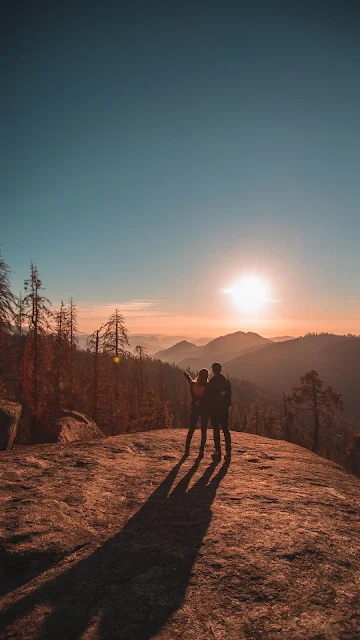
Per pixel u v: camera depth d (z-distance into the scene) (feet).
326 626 8.30
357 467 140.36
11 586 10.11
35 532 12.74
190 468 21.90
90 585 10.00
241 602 9.18
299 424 141.38
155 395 146.51
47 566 11.03
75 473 20.08
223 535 12.90
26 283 72.02
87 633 8.18
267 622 8.46
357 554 11.63
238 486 18.54
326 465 23.84
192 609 8.96
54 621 8.59
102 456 23.94
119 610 8.95
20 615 8.80
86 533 13.15
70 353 95.20
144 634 8.11
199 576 10.34
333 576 10.29
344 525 13.92
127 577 10.34
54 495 16.53
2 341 57.57
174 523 14.01
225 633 8.14
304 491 17.89
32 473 19.77
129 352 102.68
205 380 24.85
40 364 73.56
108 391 101.14
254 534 12.94
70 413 63.72
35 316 71.56
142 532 13.25
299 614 8.72
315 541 12.39
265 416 186.50
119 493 17.35
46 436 55.21
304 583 9.95
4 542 11.95
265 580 10.07
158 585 9.94
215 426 24.23
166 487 18.35
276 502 16.24
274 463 23.49
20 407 42.52
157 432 33.83
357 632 8.12
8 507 14.92
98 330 99.25
